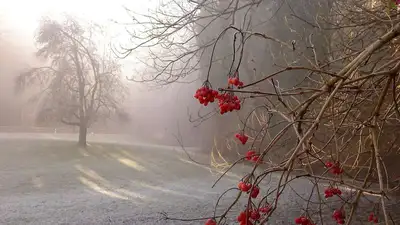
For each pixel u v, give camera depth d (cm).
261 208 328
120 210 1191
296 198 1284
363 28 705
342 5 869
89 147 2567
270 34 1395
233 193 1529
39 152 2311
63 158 2220
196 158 2361
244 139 394
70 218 1072
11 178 1677
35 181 1659
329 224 894
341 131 630
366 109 587
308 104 351
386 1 533
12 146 2442
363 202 1093
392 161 956
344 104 543
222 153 2244
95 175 1856
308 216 349
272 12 1380
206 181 1833
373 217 556
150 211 1173
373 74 333
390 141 757
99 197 1420
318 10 865
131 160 2280
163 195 1484
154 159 2323
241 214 302
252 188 288
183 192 1559
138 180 1811
